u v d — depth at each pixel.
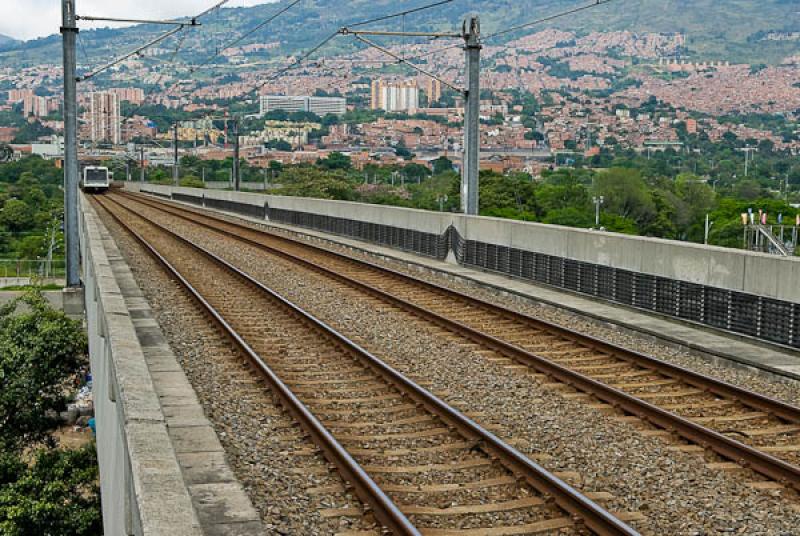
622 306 15.77
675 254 14.30
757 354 11.80
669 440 8.52
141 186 101.75
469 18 22.69
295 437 8.61
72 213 28.67
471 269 22.23
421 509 6.72
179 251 28.73
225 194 57.59
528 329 14.40
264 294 18.27
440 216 24.28
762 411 9.48
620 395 9.62
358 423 9.12
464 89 23.09
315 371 11.53
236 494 6.67
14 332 25.33
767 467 7.52
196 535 4.77
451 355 12.48
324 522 6.59
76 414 30.42
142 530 4.86
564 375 10.80
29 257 95.06
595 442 8.44
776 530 6.39
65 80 28.00
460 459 7.98
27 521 18.73
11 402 24.06
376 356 12.46
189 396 9.67
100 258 17.66
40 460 21.23
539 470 7.10
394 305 17.02
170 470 5.71
